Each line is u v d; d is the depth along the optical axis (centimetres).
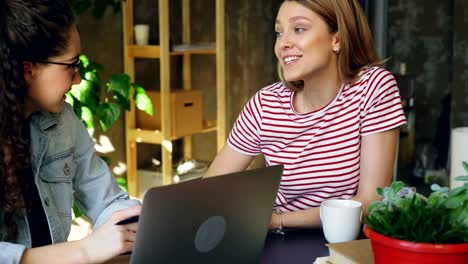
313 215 190
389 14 445
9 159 157
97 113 321
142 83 426
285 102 210
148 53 378
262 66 531
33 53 154
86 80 313
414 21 438
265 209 146
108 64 390
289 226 189
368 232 128
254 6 514
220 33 415
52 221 179
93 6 373
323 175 204
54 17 155
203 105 481
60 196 185
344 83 202
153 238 124
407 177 437
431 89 435
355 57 201
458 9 422
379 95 200
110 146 395
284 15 197
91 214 196
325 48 196
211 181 129
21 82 155
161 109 379
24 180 167
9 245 149
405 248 120
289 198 210
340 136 202
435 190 138
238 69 502
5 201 159
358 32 199
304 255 167
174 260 130
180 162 428
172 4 446
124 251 153
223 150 225
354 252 146
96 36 379
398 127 202
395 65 447
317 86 201
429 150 434
